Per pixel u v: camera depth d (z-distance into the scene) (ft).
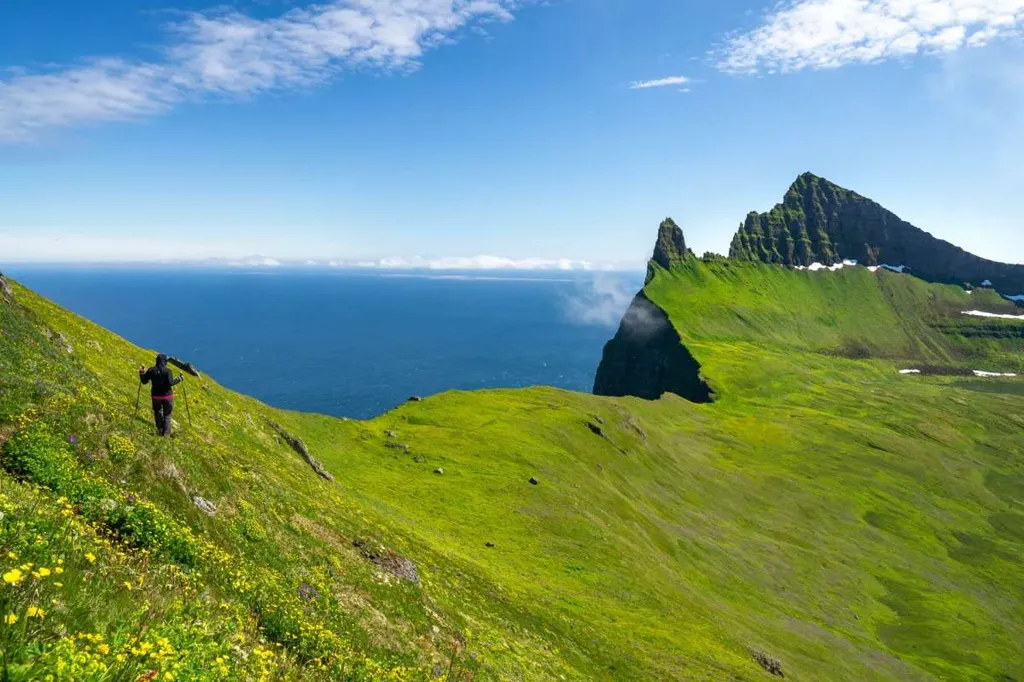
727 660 171.01
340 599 73.67
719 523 388.16
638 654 148.05
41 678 20.72
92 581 33.37
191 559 51.34
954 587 426.92
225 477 79.15
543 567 188.44
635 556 228.84
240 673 34.55
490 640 102.68
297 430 226.79
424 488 219.82
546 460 287.69
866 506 554.87
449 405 358.02
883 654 293.02
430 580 112.88
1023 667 319.06
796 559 379.55
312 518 94.17
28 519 35.22
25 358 71.82
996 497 643.86
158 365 75.72
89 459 58.08
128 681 24.16
